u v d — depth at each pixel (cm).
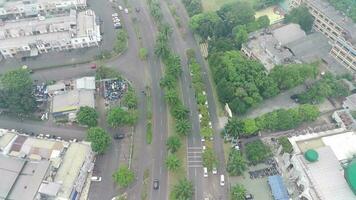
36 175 18475
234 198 18488
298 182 19488
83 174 19588
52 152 19888
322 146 19650
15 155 19738
